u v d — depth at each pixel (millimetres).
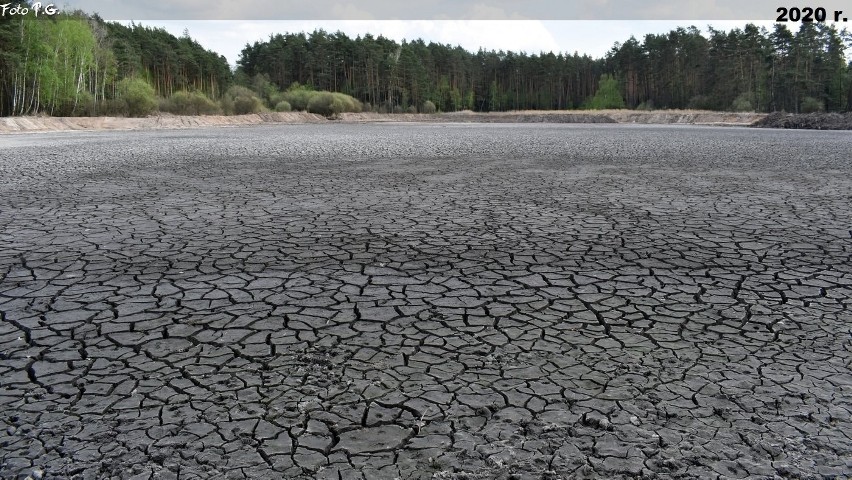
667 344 4383
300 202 10461
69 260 6621
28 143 26797
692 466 2900
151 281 5883
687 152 22016
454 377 3840
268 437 3146
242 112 69375
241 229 8227
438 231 8133
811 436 3166
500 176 14312
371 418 3336
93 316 4930
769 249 7191
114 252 6973
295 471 2855
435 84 109125
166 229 8211
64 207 9898
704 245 7379
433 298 5395
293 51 98125
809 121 51625
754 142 28812
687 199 10891
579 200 10750
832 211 9734
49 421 3312
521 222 8758
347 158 19172
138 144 26328
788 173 15117
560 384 3748
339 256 6824
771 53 73062
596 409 3438
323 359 4105
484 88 116500
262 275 6090
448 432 3195
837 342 4434
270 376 3854
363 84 96250
